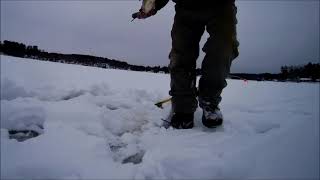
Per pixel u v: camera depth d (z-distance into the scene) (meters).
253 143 1.71
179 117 2.21
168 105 3.11
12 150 1.52
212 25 2.16
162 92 3.58
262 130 2.09
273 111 2.83
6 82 2.57
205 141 1.79
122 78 7.18
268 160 1.46
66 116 2.05
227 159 1.46
